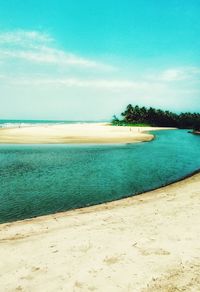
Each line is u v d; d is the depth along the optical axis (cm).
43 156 2884
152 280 582
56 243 777
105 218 1009
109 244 762
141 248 731
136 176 1934
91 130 7800
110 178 1853
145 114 17612
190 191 1412
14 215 1112
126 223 938
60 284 574
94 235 830
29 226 944
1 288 564
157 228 876
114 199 1355
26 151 3288
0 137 4803
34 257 694
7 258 691
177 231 844
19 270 632
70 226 931
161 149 3875
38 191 1498
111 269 629
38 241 796
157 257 680
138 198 1338
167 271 616
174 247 733
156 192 1462
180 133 10031
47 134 5769
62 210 1180
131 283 572
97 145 4125
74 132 6662
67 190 1523
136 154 3198
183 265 640
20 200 1323
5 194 1432
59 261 670
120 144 4397
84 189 1548
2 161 2527
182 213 1027
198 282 570
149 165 2430
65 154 3064
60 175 1933
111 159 2748
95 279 589
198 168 2331
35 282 583
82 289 555
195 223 909
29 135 5400
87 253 709
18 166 2284
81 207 1214
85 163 2475
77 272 618
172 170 2206
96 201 1318
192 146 4509
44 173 2002
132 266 640
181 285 561
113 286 564
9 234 867
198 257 676
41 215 1112
